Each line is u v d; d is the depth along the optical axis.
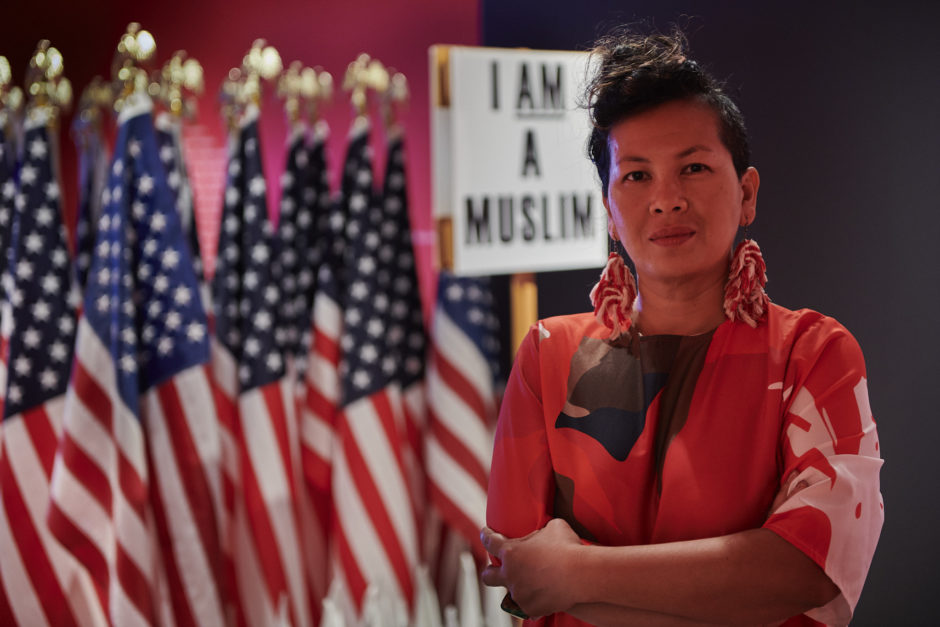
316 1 3.06
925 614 1.46
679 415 0.90
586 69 1.01
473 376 2.65
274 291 2.62
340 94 3.06
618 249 1.04
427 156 3.08
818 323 0.90
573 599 0.85
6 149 2.75
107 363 2.53
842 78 1.45
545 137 2.18
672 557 0.82
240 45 3.08
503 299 2.66
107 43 3.13
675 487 0.87
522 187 2.17
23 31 3.16
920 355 1.48
